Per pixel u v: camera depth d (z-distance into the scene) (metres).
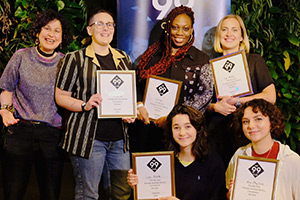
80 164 2.49
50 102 2.60
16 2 3.20
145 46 2.97
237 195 2.20
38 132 2.59
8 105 2.59
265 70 2.81
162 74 2.73
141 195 2.31
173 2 2.93
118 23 2.99
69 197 3.47
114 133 2.54
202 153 2.38
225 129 2.83
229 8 2.99
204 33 2.97
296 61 3.36
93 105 2.44
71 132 2.49
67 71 2.49
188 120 2.36
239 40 2.82
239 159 2.21
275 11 3.33
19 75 2.57
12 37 3.45
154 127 2.80
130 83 2.51
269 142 2.29
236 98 2.70
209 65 2.75
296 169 2.19
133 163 2.29
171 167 2.30
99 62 2.55
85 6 3.34
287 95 3.26
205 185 2.38
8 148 2.58
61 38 2.66
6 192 2.63
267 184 2.16
